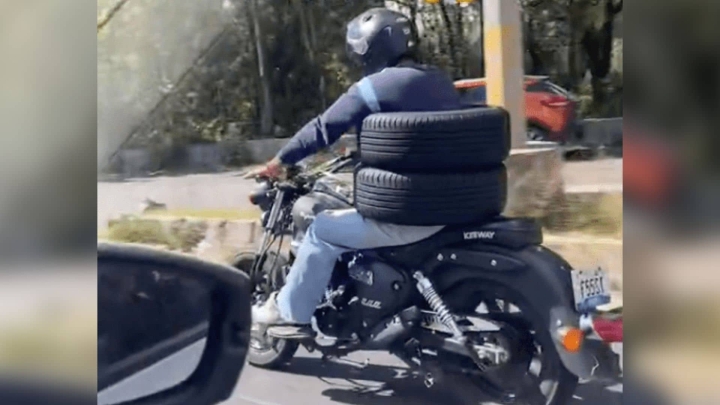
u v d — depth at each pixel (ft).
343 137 8.88
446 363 8.48
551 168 8.50
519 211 8.56
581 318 8.02
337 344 8.89
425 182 8.46
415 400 8.59
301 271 8.91
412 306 8.58
